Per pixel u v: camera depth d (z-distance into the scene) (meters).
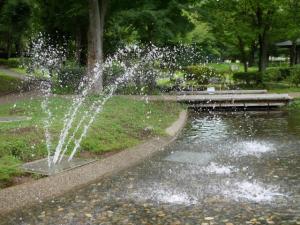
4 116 12.00
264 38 27.36
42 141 8.83
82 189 6.92
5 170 7.07
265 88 25.59
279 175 7.73
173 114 15.37
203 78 26.89
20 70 36.62
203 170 8.16
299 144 10.77
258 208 5.95
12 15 28.84
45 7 25.81
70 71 21.84
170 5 22.22
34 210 5.91
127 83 21.41
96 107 14.29
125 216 5.66
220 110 19.12
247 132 12.90
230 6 26.61
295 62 38.19
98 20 19.25
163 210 5.89
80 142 9.08
